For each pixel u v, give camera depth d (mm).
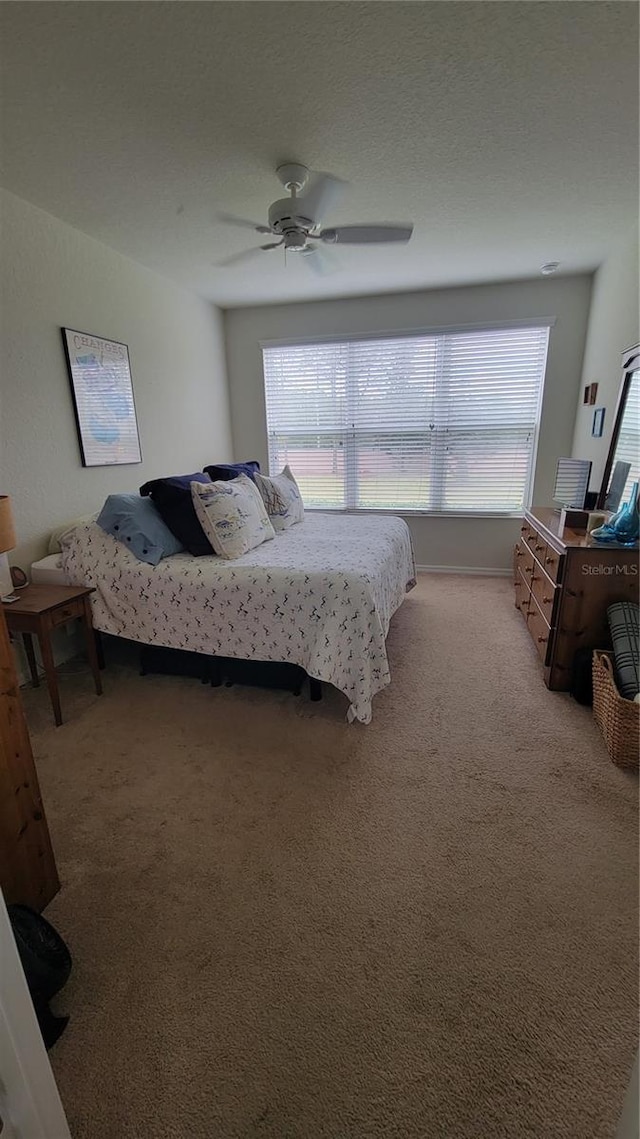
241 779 1856
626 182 2342
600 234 2953
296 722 2230
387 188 2387
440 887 1392
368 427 4539
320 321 4371
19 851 1235
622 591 2318
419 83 1679
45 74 1587
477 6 1382
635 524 2324
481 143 2027
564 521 2717
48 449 2682
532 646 3006
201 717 2285
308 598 2221
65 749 2055
